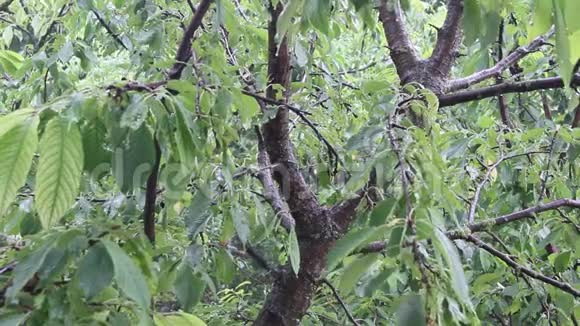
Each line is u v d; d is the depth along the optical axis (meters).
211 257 1.41
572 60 0.61
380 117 1.03
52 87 1.91
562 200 1.61
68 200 0.72
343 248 0.72
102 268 0.71
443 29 1.60
